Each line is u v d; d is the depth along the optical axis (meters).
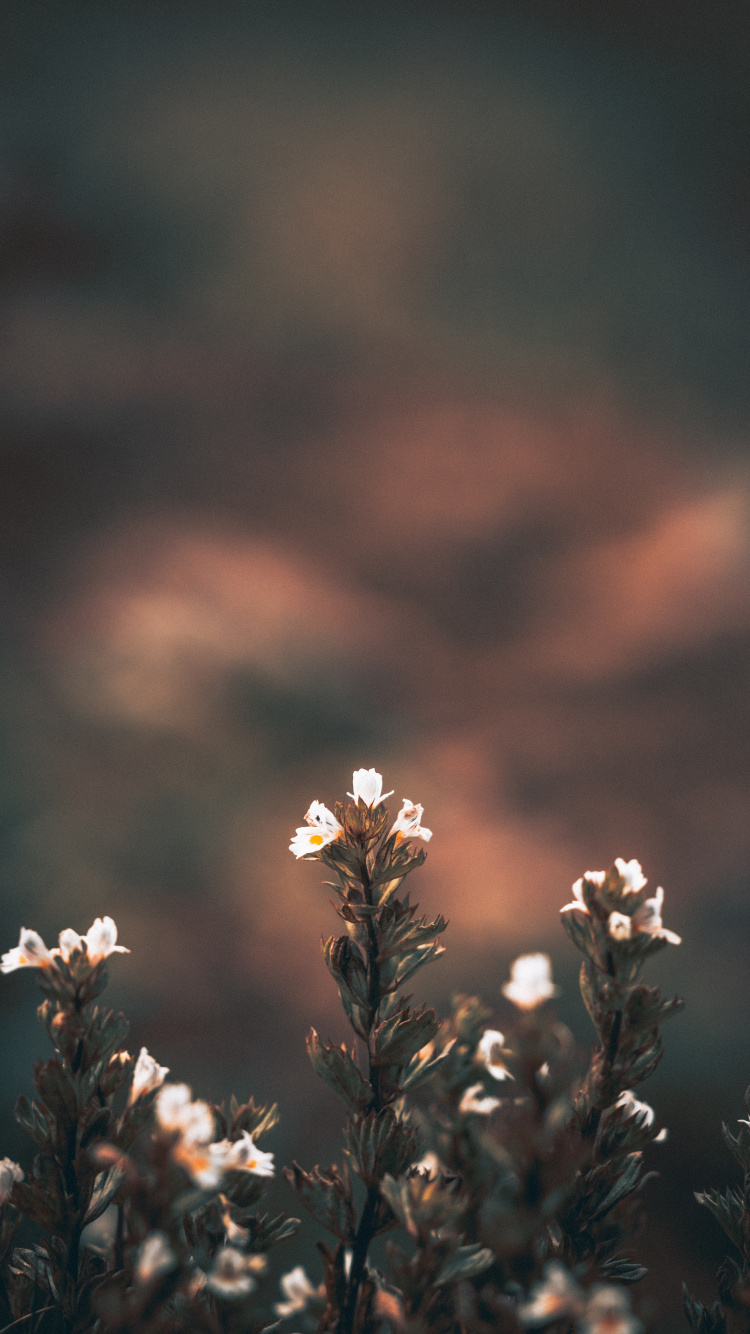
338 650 6.28
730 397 9.84
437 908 4.16
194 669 5.10
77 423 8.67
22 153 12.42
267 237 11.61
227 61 14.34
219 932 3.35
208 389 9.40
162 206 11.88
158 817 3.77
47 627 5.54
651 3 15.77
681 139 13.71
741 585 7.00
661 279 11.44
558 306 11.05
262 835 3.90
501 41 15.60
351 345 10.37
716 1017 3.17
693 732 5.77
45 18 14.77
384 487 8.53
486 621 7.25
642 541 7.92
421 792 4.94
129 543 7.08
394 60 14.74
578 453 9.08
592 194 12.55
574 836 4.94
